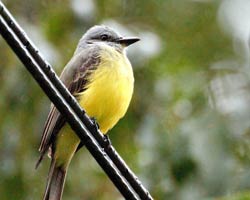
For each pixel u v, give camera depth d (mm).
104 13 15148
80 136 9000
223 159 13289
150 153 13570
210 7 16922
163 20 16406
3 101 13938
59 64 13773
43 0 14891
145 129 13984
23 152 13938
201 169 13234
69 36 14398
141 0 15984
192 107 14586
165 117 14281
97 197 14219
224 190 13062
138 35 14477
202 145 13352
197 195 13078
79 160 14383
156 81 14609
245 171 13266
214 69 16172
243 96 15203
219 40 16812
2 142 13906
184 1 16609
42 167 13945
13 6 14812
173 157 13367
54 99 8789
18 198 13836
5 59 14062
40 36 13984
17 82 13969
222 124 13672
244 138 13727
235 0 17047
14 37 8344
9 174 13812
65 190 14172
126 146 14148
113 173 9094
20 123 13945
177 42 16375
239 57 16672
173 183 13289
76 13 14398
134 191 9180
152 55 14367
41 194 13867
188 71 15453
